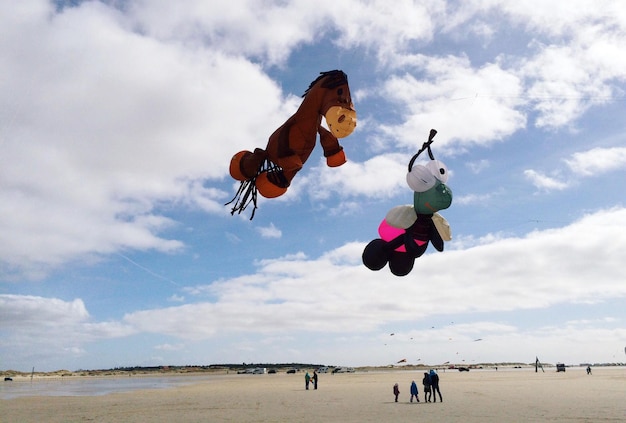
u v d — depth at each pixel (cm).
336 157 708
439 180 650
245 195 691
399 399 2391
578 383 3700
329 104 611
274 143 653
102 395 3384
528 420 1430
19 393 3919
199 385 5122
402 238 687
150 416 1788
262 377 8269
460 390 2994
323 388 3631
